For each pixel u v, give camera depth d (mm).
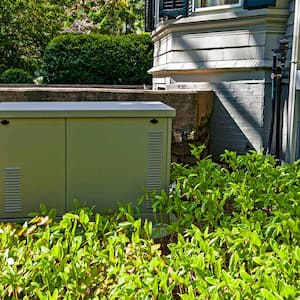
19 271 1782
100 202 2621
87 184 2594
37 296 1697
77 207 2365
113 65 8789
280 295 1471
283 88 4723
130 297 1575
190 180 2785
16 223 2398
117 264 1837
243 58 4965
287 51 4664
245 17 4875
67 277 1736
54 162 2545
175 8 5559
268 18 4742
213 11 5184
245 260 1884
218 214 2354
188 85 5539
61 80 8641
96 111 2539
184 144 4582
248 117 4941
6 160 2498
